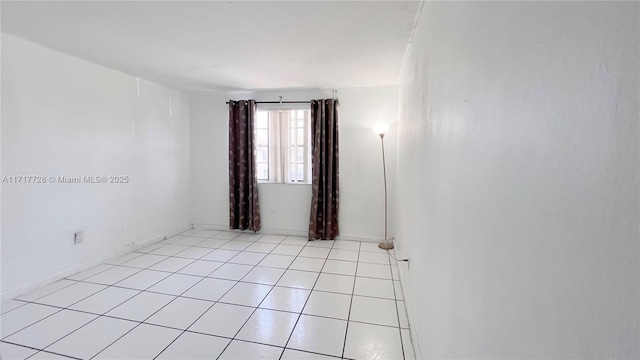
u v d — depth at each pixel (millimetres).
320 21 2105
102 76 3262
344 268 3246
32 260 2641
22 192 2555
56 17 2080
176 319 2215
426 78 1658
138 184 3805
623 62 335
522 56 573
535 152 519
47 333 2021
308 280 2932
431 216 1464
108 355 1812
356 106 4176
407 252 2451
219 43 2545
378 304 2469
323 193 4254
